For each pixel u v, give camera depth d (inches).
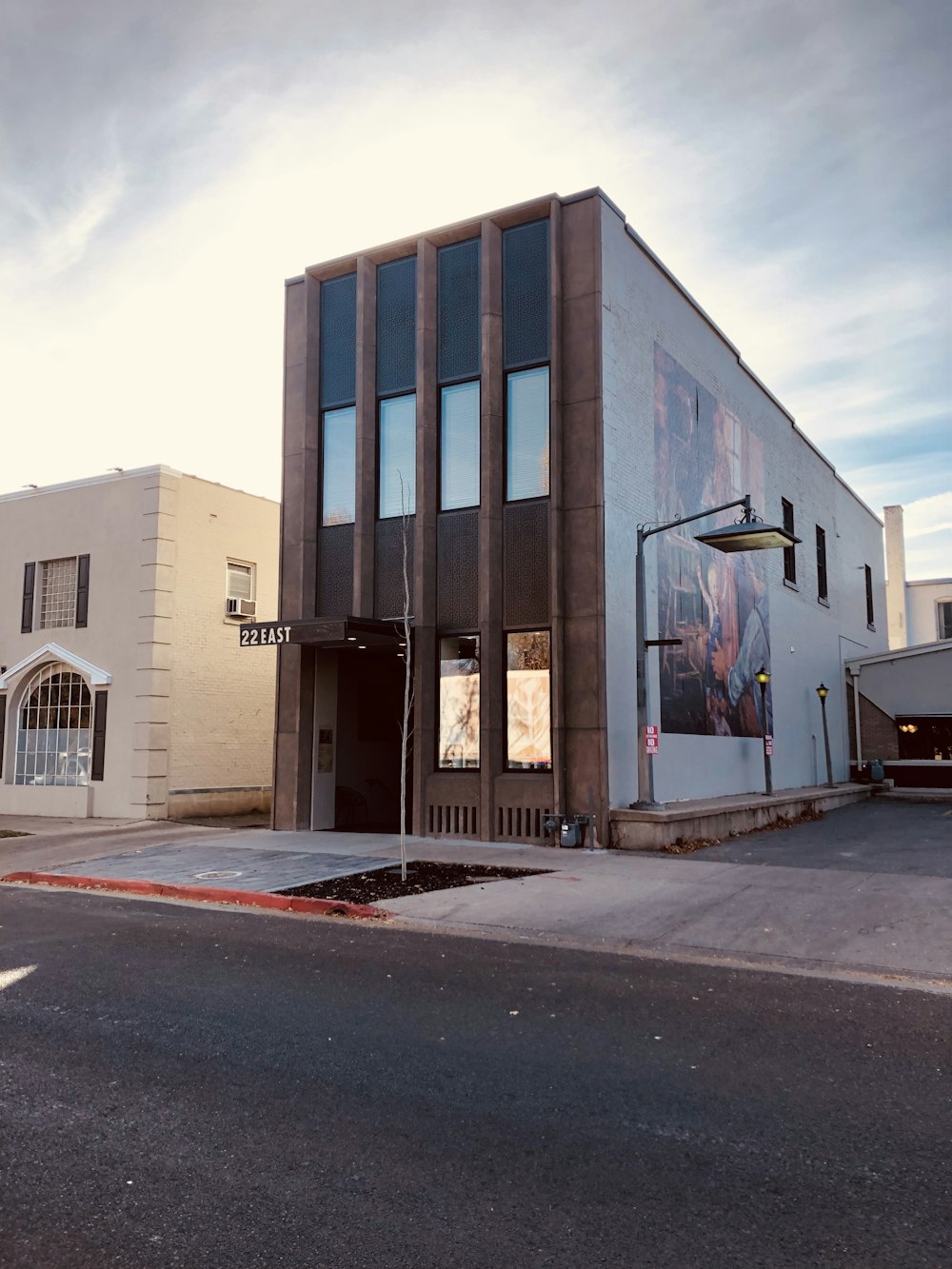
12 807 872.9
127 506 842.8
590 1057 227.1
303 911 429.7
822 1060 226.5
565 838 585.9
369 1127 184.5
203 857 578.9
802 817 863.7
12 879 538.0
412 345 693.9
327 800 727.7
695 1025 253.6
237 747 880.3
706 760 776.9
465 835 631.2
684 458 764.6
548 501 627.2
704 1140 179.2
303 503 720.3
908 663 1218.0
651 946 357.7
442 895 443.5
